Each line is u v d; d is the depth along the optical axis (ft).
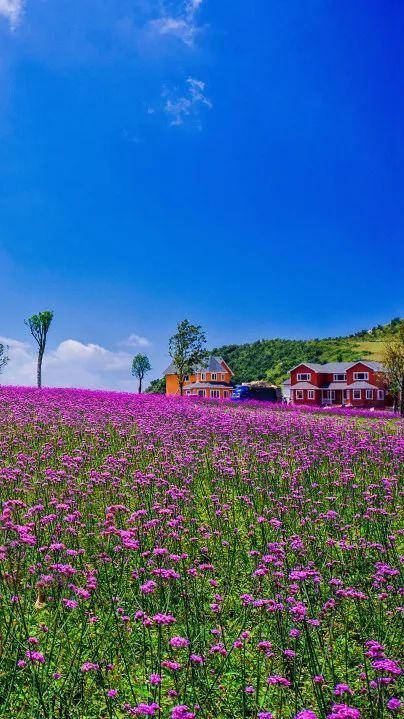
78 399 107.14
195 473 48.16
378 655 18.53
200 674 20.24
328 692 20.12
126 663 19.65
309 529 35.29
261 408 157.69
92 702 19.26
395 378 212.02
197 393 330.34
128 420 78.07
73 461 45.98
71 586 22.63
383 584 27.02
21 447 53.88
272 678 18.29
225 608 25.84
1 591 23.66
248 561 31.22
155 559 27.48
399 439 65.16
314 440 66.03
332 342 560.20
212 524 36.06
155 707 15.88
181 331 247.29
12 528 25.32
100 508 38.52
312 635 23.45
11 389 119.03
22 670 19.07
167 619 18.86
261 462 50.96
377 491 42.65
